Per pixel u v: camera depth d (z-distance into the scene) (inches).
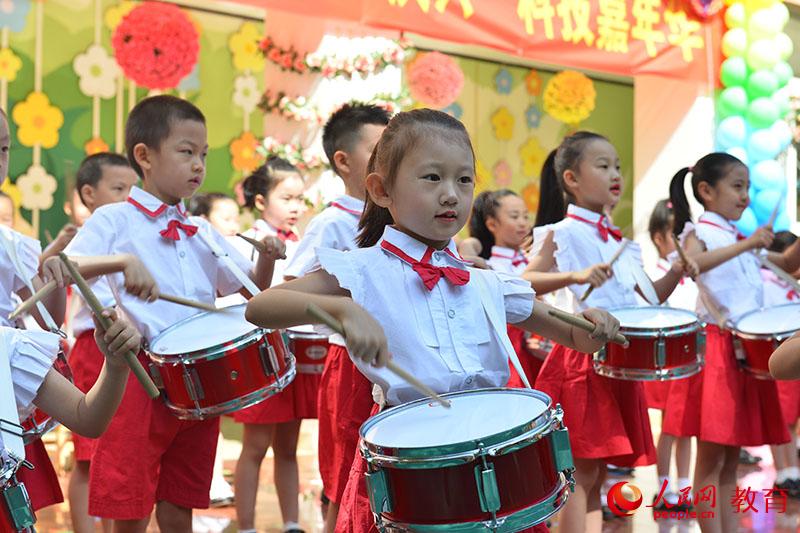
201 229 117.7
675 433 145.3
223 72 293.0
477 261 125.5
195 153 115.0
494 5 229.5
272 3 200.2
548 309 78.5
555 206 145.6
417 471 63.1
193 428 109.7
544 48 239.6
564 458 66.2
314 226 121.1
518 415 66.5
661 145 289.9
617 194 133.7
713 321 143.3
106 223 111.0
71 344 159.5
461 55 349.4
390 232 75.3
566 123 373.4
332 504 114.0
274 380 103.3
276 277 169.5
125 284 92.4
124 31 243.0
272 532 148.6
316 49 249.1
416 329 73.0
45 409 69.8
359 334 62.6
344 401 110.0
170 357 99.8
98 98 276.4
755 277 151.4
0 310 100.8
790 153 287.6
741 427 136.1
